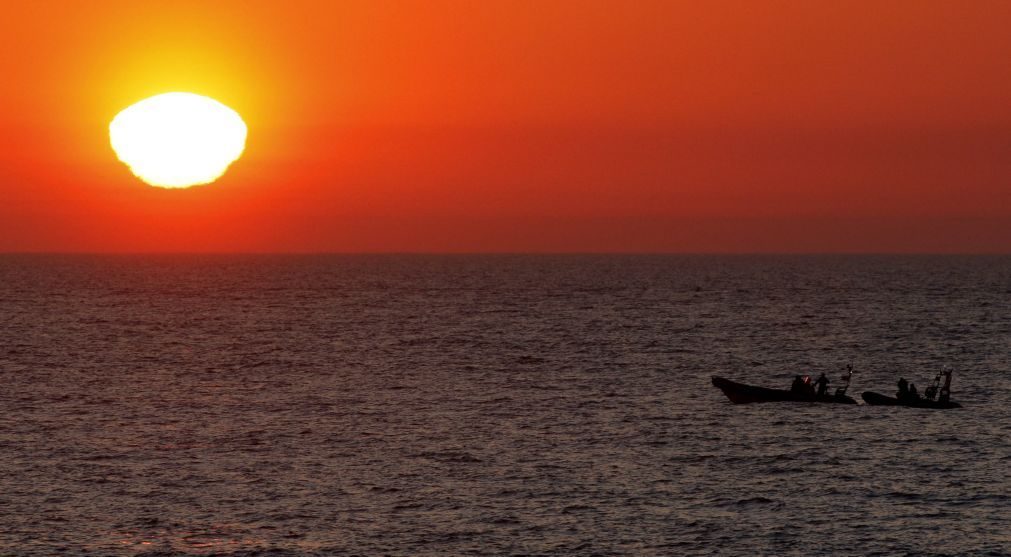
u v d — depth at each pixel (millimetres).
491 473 99500
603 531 83188
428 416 128250
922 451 107500
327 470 100500
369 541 80938
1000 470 100000
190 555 77812
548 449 109312
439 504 89562
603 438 114688
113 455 105938
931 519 85938
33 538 80750
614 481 96625
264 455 106375
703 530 83500
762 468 101188
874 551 79125
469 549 79312
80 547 79125
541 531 83188
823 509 88438
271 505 89125
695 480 97250
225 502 89938
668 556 78250
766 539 81500
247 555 77875
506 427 121125
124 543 79938
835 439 113062
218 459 104625
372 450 108875
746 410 130750
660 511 88000
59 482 95500
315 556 77812
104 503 89375
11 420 124250
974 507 88750
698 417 126312
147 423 123188
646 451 108438
